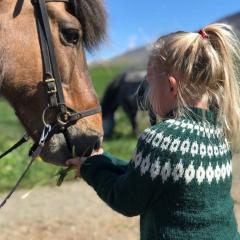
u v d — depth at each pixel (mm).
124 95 4461
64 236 1789
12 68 964
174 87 712
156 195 688
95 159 771
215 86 707
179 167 673
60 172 858
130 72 4578
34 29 962
